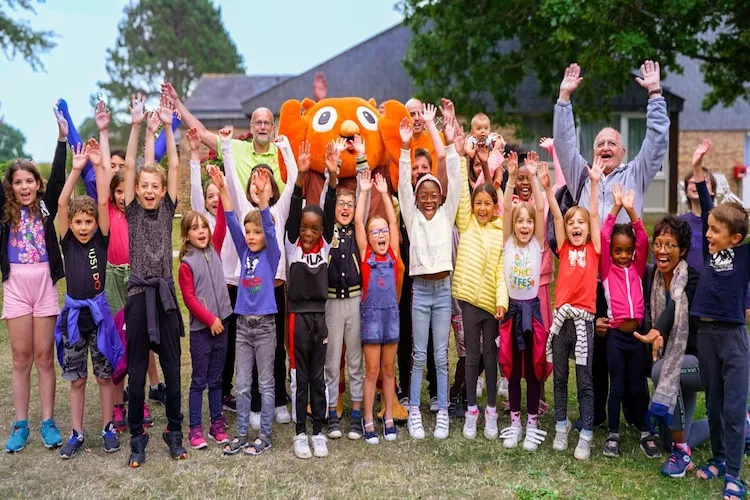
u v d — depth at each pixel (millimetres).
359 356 4648
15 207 4320
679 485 3896
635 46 10742
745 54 12664
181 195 13586
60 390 5520
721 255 3809
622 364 4352
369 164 5098
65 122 4504
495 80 14297
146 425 4789
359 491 3783
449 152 4648
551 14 10969
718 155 21625
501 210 5203
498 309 4500
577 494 3766
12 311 4305
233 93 26578
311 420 4910
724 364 3797
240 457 4258
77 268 4285
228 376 5027
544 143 5352
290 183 4805
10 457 4238
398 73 19641
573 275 4332
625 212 4641
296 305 4348
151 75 55000
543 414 5059
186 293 4328
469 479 3947
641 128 18344
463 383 5094
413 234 4688
